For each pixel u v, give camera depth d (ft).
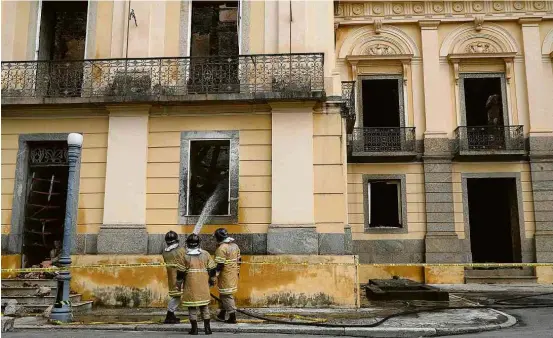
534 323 28.66
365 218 58.29
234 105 35.94
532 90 59.21
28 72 37.65
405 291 36.83
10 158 36.78
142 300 33.32
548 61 59.98
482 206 64.90
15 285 33.24
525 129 58.85
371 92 64.49
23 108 36.55
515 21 60.75
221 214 35.65
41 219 37.04
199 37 39.17
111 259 33.94
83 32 40.24
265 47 37.52
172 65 37.11
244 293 32.99
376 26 61.82
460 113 59.67
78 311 31.35
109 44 38.45
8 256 35.22
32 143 37.45
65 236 27.99
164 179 35.76
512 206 59.00
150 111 36.47
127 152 35.83
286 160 34.99
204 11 39.60
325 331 24.79
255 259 33.40
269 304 32.76
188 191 35.63
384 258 57.36
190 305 23.43
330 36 37.42
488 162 58.49
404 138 59.06
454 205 57.98
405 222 57.98
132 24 38.24
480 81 62.03
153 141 36.24
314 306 32.53
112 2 39.11
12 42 39.14
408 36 61.98
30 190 37.50
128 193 35.35
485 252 63.98
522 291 47.11
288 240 33.88
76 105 36.04
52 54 39.96
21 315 29.22
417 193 58.49
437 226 57.31
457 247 56.65
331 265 32.94
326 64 36.81
